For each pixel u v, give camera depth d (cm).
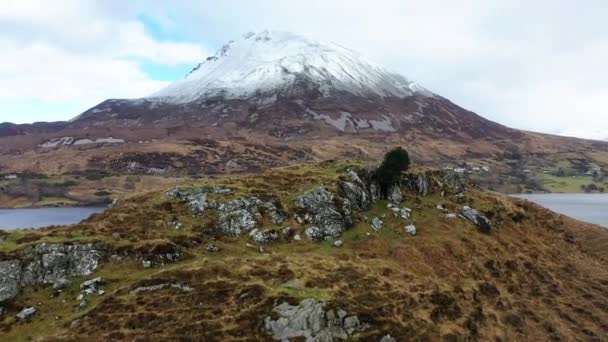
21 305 5262
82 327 4788
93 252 5997
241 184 8688
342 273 6203
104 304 5112
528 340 6284
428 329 5525
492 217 9512
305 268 6162
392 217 8631
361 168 9375
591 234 10825
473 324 6062
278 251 7012
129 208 7438
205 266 5838
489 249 8275
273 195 8125
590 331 6750
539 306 7194
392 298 5850
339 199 8219
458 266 7562
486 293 7038
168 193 8012
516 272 7950
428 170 10269
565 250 9575
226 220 7350
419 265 7275
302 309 4988
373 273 6425
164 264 6150
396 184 9388
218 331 4734
